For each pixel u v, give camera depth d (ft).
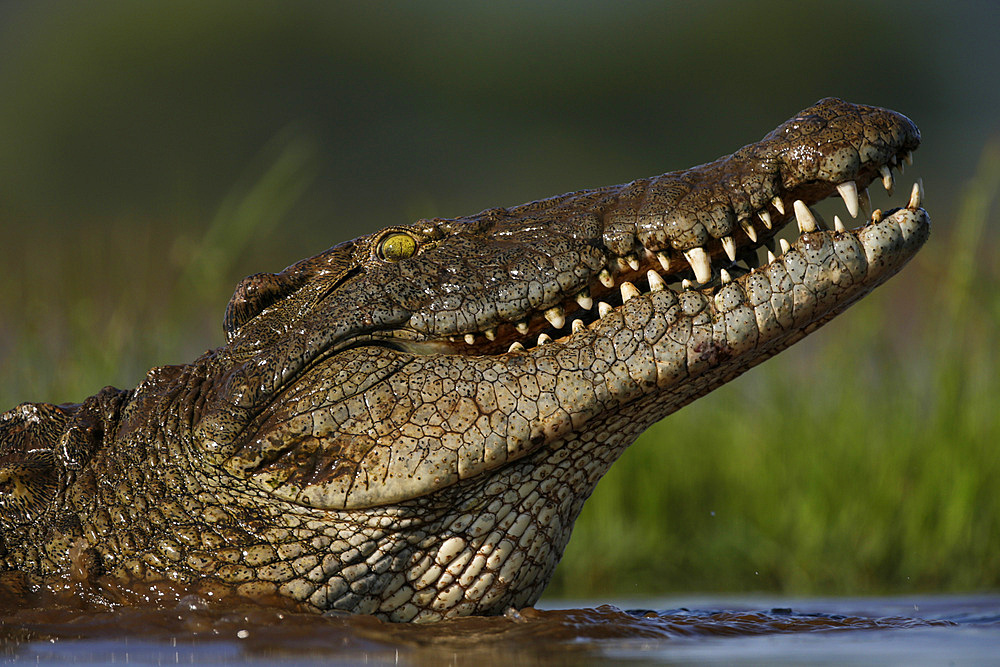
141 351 85.35
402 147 336.70
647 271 47.29
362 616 44.80
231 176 305.12
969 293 86.22
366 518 44.16
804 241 44.19
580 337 44.60
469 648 40.60
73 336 84.74
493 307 45.78
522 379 44.01
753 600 67.31
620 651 40.42
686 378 44.14
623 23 386.52
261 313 48.16
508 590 46.85
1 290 95.09
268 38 356.38
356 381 44.65
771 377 92.73
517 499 45.52
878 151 44.50
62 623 43.29
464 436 43.50
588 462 46.52
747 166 45.50
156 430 46.65
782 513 82.64
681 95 375.66
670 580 80.28
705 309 44.11
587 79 371.97
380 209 295.07
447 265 46.75
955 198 240.32
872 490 81.46
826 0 372.79
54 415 49.34
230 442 44.93
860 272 44.04
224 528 44.68
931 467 80.74
